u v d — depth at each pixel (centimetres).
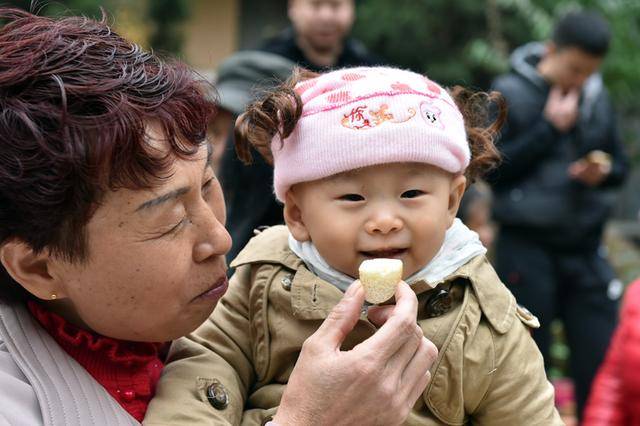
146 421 126
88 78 117
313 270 145
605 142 377
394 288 125
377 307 130
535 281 371
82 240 117
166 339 130
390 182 133
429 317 141
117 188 115
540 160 368
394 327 123
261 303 147
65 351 127
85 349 129
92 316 124
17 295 129
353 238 135
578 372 383
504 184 373
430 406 137
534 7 720
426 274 140
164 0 864
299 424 121
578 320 379
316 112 136
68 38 123
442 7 847
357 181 134
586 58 356
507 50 818
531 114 364
